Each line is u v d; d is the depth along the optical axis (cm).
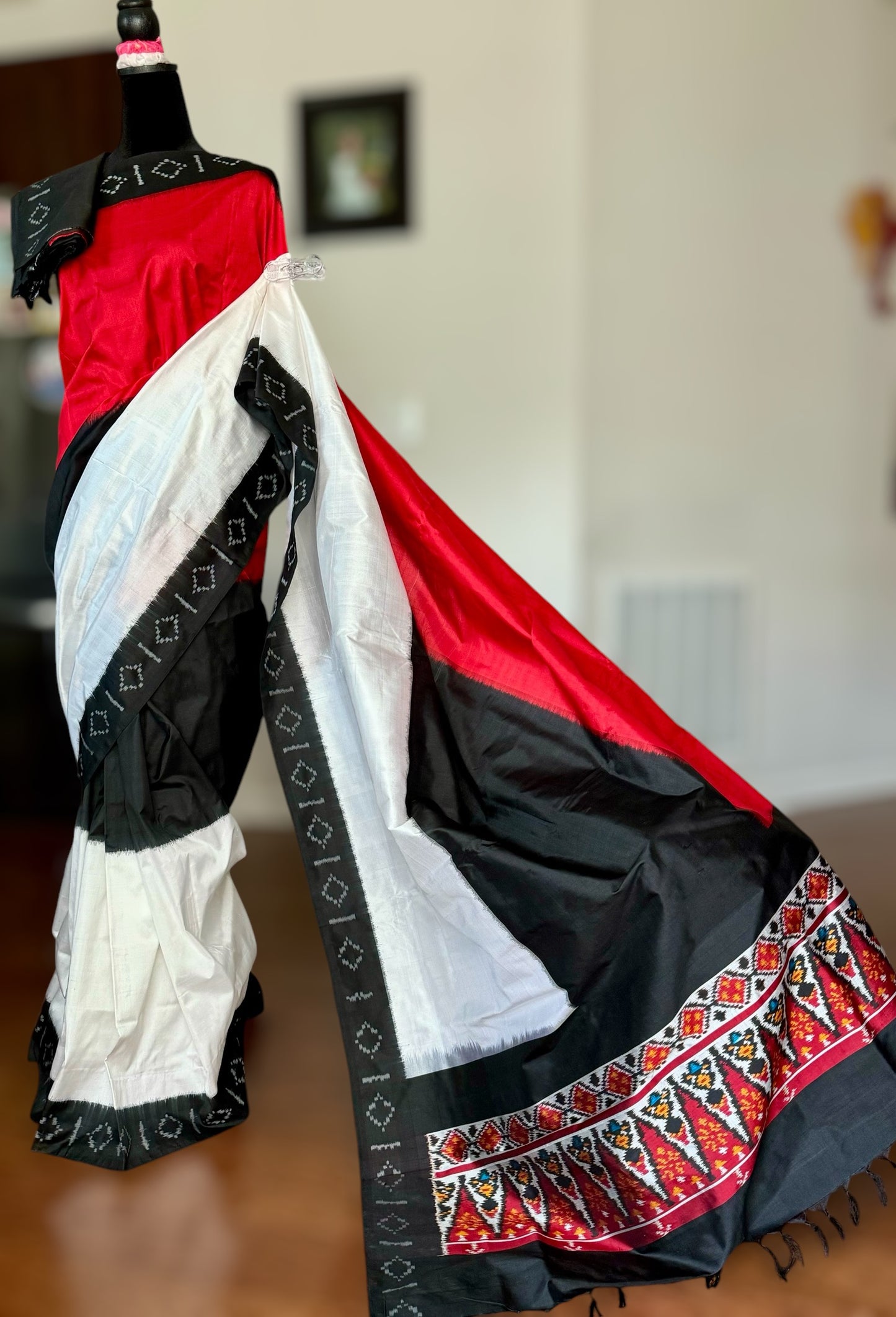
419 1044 138
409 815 136
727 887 135
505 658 148
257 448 153
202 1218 145
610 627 317
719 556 330
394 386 309
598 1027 134
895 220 346
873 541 356
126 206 152
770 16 314
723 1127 131
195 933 156
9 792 333
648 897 134
